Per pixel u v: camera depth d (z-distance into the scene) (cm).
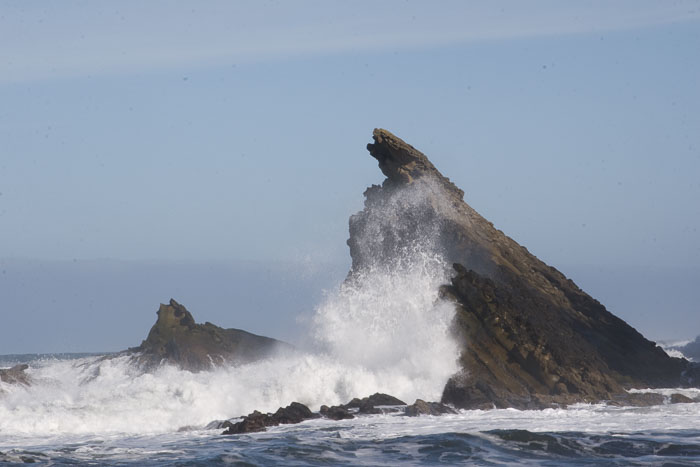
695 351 14962
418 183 11588
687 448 6588
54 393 9425
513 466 6141
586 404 8969
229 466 6256
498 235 11769
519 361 9581
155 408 8650
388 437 7200
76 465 6353
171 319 11225
